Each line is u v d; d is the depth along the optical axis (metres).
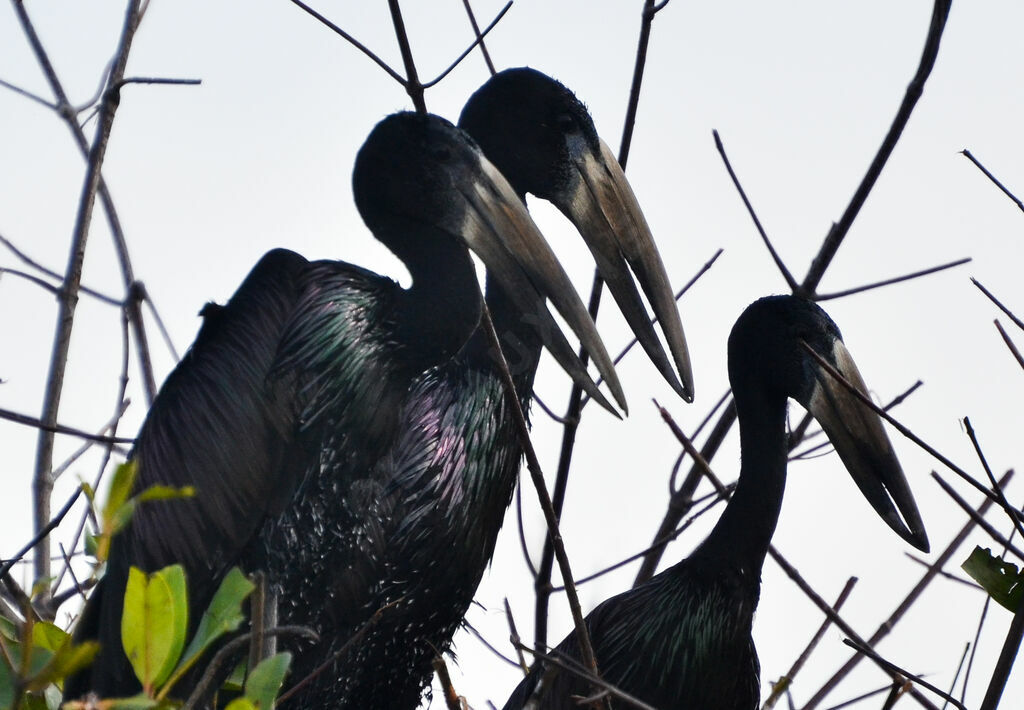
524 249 11.64
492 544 11.65
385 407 11.02
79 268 9.90
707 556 11.71
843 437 11.99
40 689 6.06
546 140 13.17
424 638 11.34
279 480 10.73
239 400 10.60
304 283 11.06
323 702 11.02
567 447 11.48
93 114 10.73
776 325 12.04
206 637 6.14
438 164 11.64
